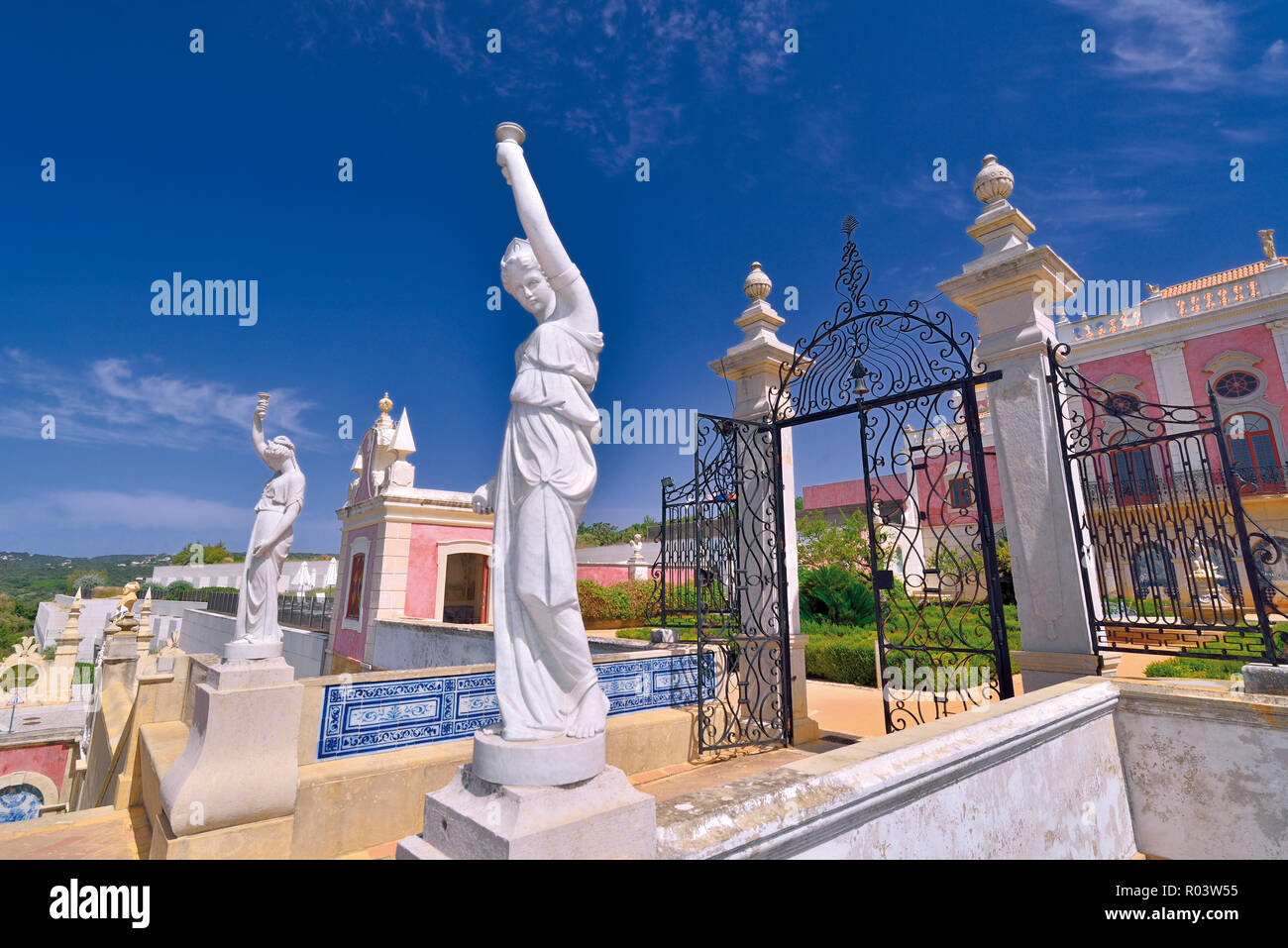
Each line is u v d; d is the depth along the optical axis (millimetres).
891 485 15820
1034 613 4266
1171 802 3408
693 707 5855
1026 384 4438
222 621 18031
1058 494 4215
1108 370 19844
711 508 5871
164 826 3461
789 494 6184
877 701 8039
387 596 12812
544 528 1887
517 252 2234
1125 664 7055
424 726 4629
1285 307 16875
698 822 1620
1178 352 18516
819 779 1896
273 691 3738
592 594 17516
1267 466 16625
